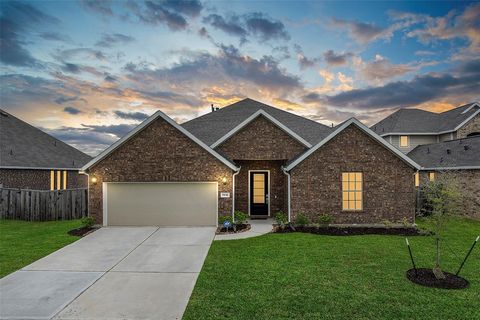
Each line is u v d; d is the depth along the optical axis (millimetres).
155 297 5934
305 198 12766
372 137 12727
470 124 27375
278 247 9367
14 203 14984
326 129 17656
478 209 14883
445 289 6152
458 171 15891
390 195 12727
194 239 10602
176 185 12906
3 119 23000
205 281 6633
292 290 6102
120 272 7383
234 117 18797
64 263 8078
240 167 14375
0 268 7680
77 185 24531
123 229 12219
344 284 6402
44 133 25891
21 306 5609
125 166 12828
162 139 12844
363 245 9555
